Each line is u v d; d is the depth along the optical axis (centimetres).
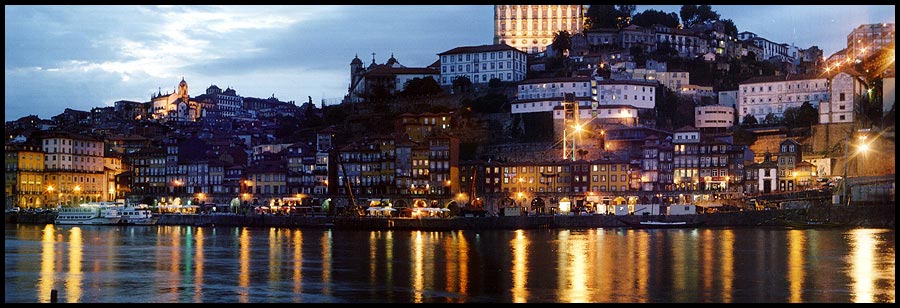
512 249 16625
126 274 13238
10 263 14450
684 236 19475
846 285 12081
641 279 12619
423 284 12275
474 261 14688
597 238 19125
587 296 11319
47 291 11794
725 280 12506
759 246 16850
